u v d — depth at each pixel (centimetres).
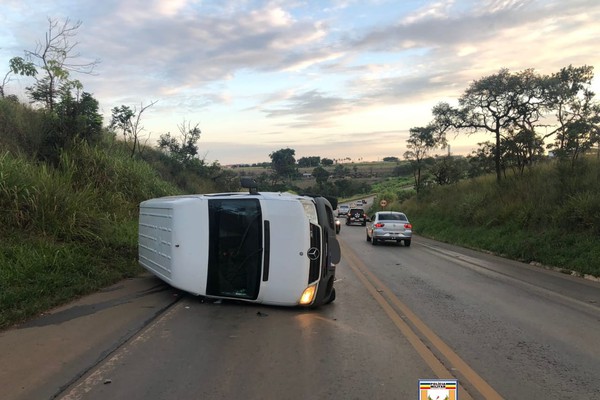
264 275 736
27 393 418
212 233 757
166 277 808
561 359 546
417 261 1521
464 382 468
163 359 516
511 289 1021
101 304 750
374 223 2178
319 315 738
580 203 1611
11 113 1391
